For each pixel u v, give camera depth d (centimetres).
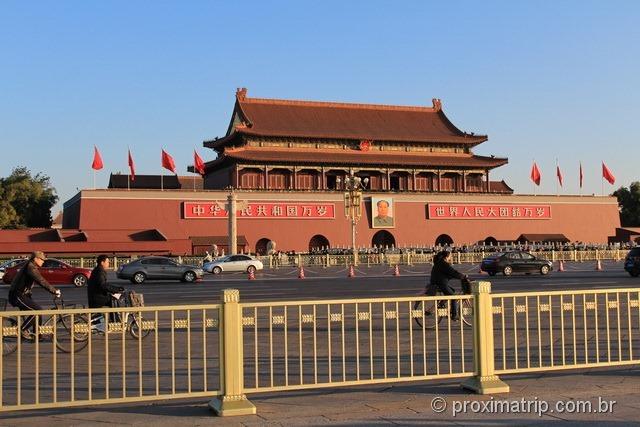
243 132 8550
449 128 9894
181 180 10206
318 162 8662
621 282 3728
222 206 7962
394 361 1432
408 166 9125
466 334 1844
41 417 959
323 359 1459
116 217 7562
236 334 976
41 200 9856
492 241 9162
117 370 1364
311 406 1002
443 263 1961
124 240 7400
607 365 1256
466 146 9650
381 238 8875
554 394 1061
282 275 5231
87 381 1264
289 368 1360
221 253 7462
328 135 8838
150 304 2730
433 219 8862
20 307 1659
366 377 1267
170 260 4362
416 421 919
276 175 8819
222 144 9269
